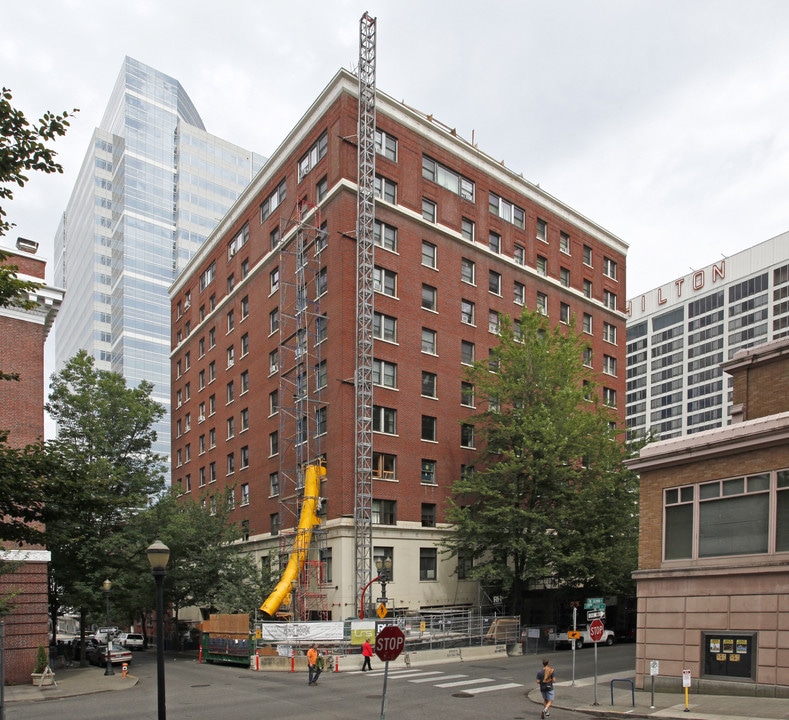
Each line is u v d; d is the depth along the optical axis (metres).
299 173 49.56
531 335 43.53
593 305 61.78
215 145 150.25
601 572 39.81
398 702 22.48
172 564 44.19
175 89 149.25
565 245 60.34
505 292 53.41
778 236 134.50
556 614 46.22
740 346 138.12
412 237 47.47
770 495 20.97
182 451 69.50
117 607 42.81
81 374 46.44
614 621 49.41
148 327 133.75
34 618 30.38
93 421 44.22
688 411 146.62
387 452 43.38
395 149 47.72
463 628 38.53
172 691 26.12
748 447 21.56
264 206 54.84
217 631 38.34
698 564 22.55
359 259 43.44
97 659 40.81
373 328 44.00
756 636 20.75
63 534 15.42
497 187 54.47
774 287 133.75
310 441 44.81
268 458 50.34
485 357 50.66
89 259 142.25
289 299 49.12
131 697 25.14
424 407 46.03
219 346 61.41
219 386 60.66
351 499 41.31
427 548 44.38
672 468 23.84
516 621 39.28
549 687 19.80
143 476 43.75
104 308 139.50
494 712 20.69
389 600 41.16
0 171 10.76
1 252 12.30
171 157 144.75
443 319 48.44
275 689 25.80
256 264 55.00
